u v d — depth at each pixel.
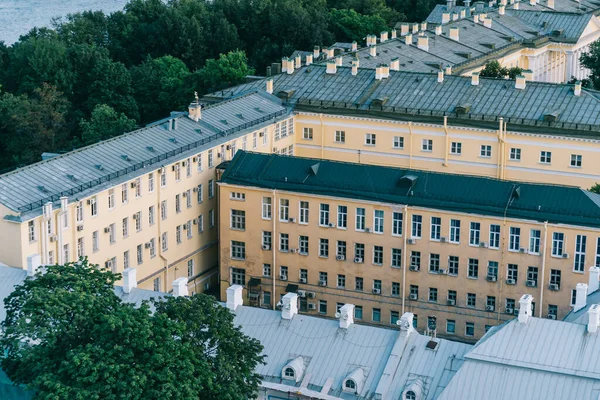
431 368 129.62
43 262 166.38
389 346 133.62
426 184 185.50
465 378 124.50
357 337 135.38
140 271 188.12
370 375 131.38
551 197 178.75
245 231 196.75
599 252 174.62
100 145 188.50
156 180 189.38
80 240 173.75
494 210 179.00
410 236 185.50
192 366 114.19
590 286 148.50
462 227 181.62
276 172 194.38
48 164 177.50
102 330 115.88
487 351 125.81
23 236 163.50
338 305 193.38
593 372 121.88
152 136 197.50
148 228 189.12
